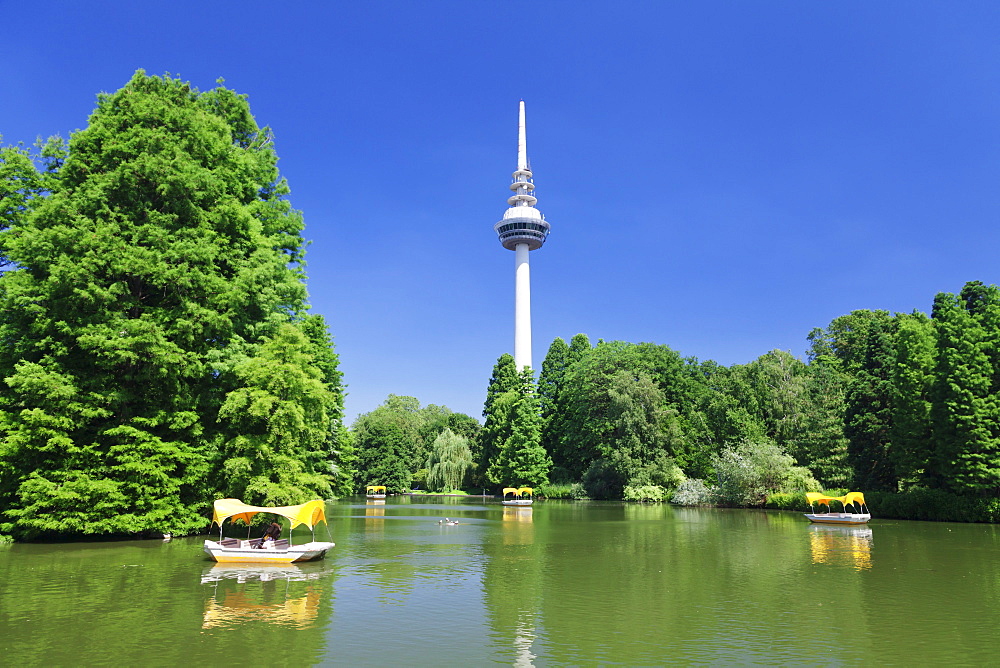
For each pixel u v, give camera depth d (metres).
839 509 62.03
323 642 15.41
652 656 14.46
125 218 33.19
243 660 13.92
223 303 34.91
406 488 128.00
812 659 14.33
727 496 73.31
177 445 34.16
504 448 106.38
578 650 14.91
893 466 63.84
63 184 34.91
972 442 52.00
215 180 35.56
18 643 15.12
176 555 29.17
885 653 14.78
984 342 54.34
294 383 35.59
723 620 17.88
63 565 26.44
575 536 41.22
